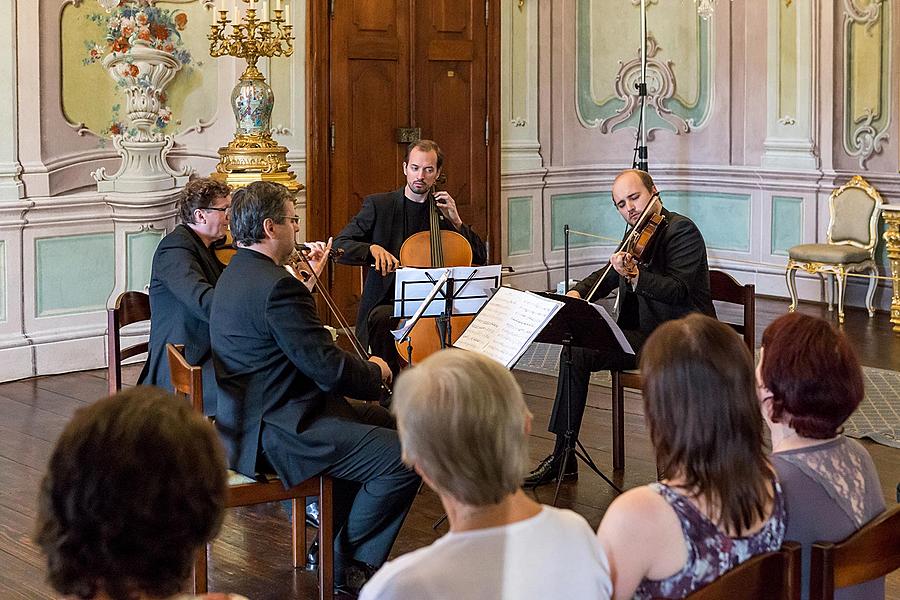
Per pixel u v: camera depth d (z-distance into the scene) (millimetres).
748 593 1686
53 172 6082
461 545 1548
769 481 1895
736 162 8656
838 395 1962
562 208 8828
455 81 7738
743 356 1839
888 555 1868
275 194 3229
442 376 1607
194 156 6680
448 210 4895
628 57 8875
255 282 3143
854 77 8047
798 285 8406
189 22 6559
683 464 1825
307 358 3078
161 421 1257
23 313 6043
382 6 7270
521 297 3533
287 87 6871
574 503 4125
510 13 8188
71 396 5684
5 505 4109
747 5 8438
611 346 3760
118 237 6328
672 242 4262
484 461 1572
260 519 4016
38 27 5953
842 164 8164
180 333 3863
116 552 1215
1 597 3316
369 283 4879
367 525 3213
